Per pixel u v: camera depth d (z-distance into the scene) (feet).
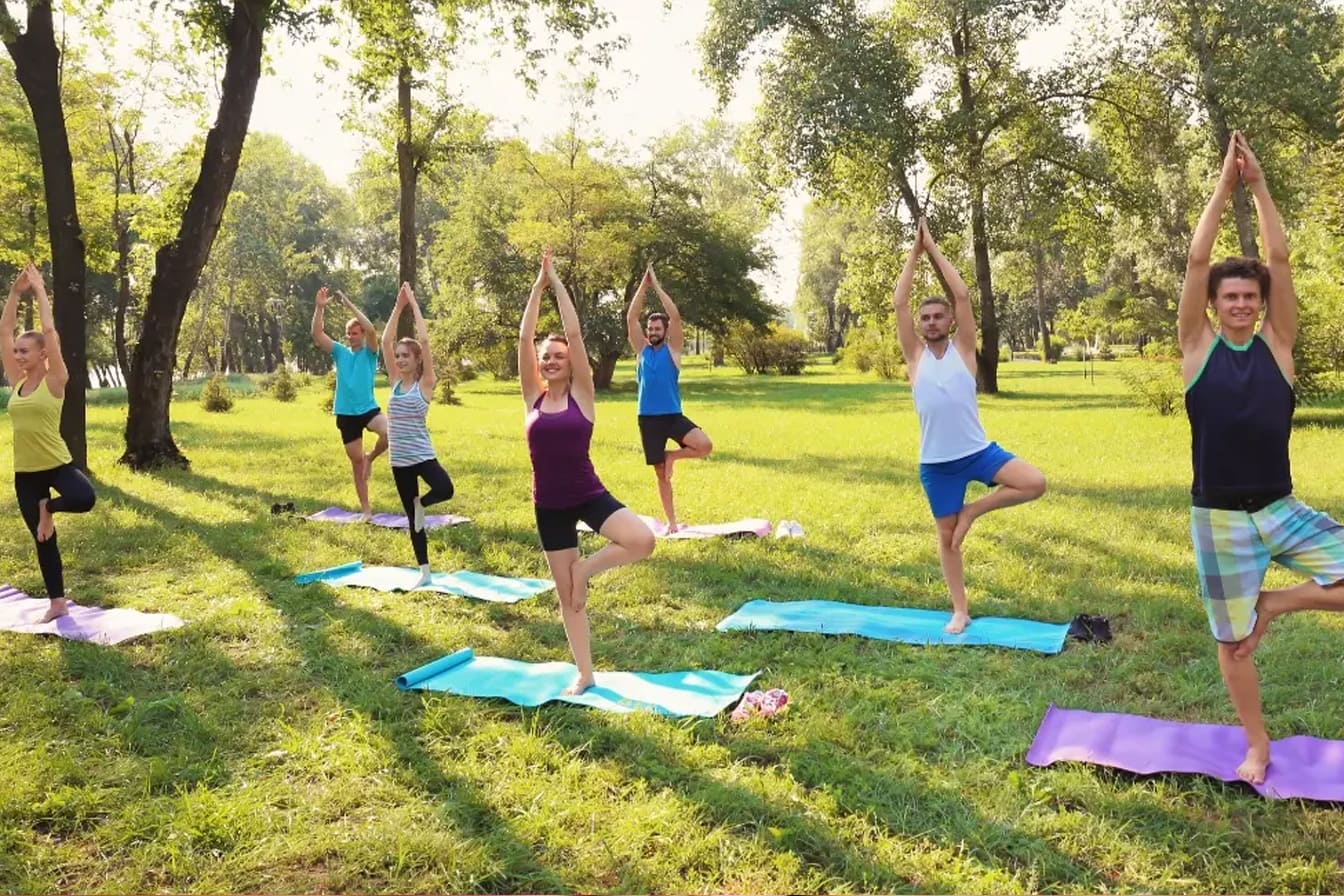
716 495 34.24
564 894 9.87
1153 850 10.38
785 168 82.58
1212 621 11.75
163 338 41.73
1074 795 11.60
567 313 15.44
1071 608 19.40
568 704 14.85
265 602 21.30
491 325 132.05
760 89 82.38
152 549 26.37
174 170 71.82
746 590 21.80
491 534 28.17
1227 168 11.71
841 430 59.82
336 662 17.06
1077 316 155.12
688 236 131.95
